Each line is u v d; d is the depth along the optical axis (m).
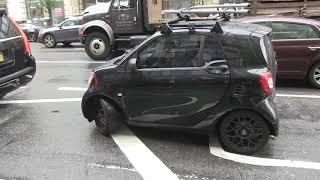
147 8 14.09
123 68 6.04
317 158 5.49
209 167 5.24
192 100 5.69
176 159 5.48
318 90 9.08
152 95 5.90
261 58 5.50
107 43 14.26
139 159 5.50
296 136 6.27
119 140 6.18
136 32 14.22
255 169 5.18
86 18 14.56
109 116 6.20
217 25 5.56
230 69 5.49
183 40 5.73
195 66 5.68
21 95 9.01
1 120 7.22
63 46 21.48
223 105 5.56
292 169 5.17
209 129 5.73
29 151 5.81
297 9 11.18
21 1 32.78
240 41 5.53
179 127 5.86
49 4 30.06
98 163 5.39
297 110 7.60
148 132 6.46
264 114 5.43
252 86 5.42
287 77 9.24
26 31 25.89
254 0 11.20
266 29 6.01
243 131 5.58
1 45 7.46
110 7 14.21
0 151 5.82
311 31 8.98
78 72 11.71
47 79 10.72
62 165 5.35
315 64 9.05
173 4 15.19
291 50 9.03
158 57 5.86
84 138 6.29
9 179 4.98
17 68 7.81
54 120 7.18
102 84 6.17
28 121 7.15
